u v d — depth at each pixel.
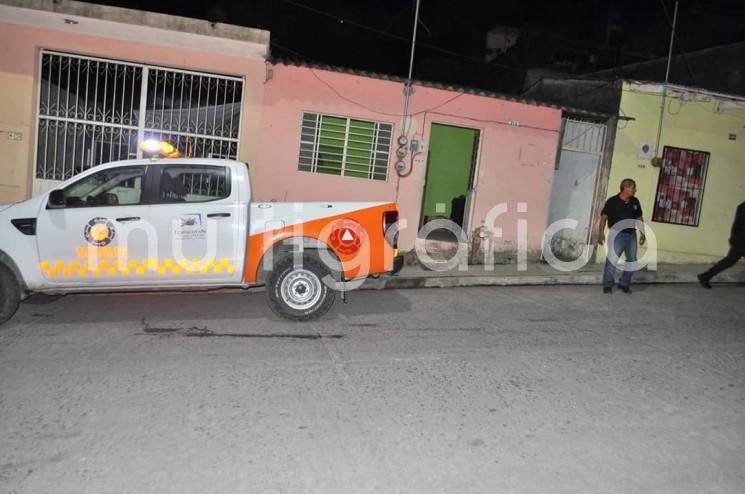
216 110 10.06
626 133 11.69
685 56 14.27
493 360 5.76
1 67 9.33
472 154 11.18
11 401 4.55
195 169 6.77
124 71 9.77
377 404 4.64
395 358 5.74
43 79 9.59
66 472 3.60
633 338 6.70
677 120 11.86
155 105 9.91
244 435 4.09
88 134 9.80
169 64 9.74
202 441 3.99
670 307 8.41
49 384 4.90
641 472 3.77
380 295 8.55
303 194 10.41
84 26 9.45
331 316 7.26
